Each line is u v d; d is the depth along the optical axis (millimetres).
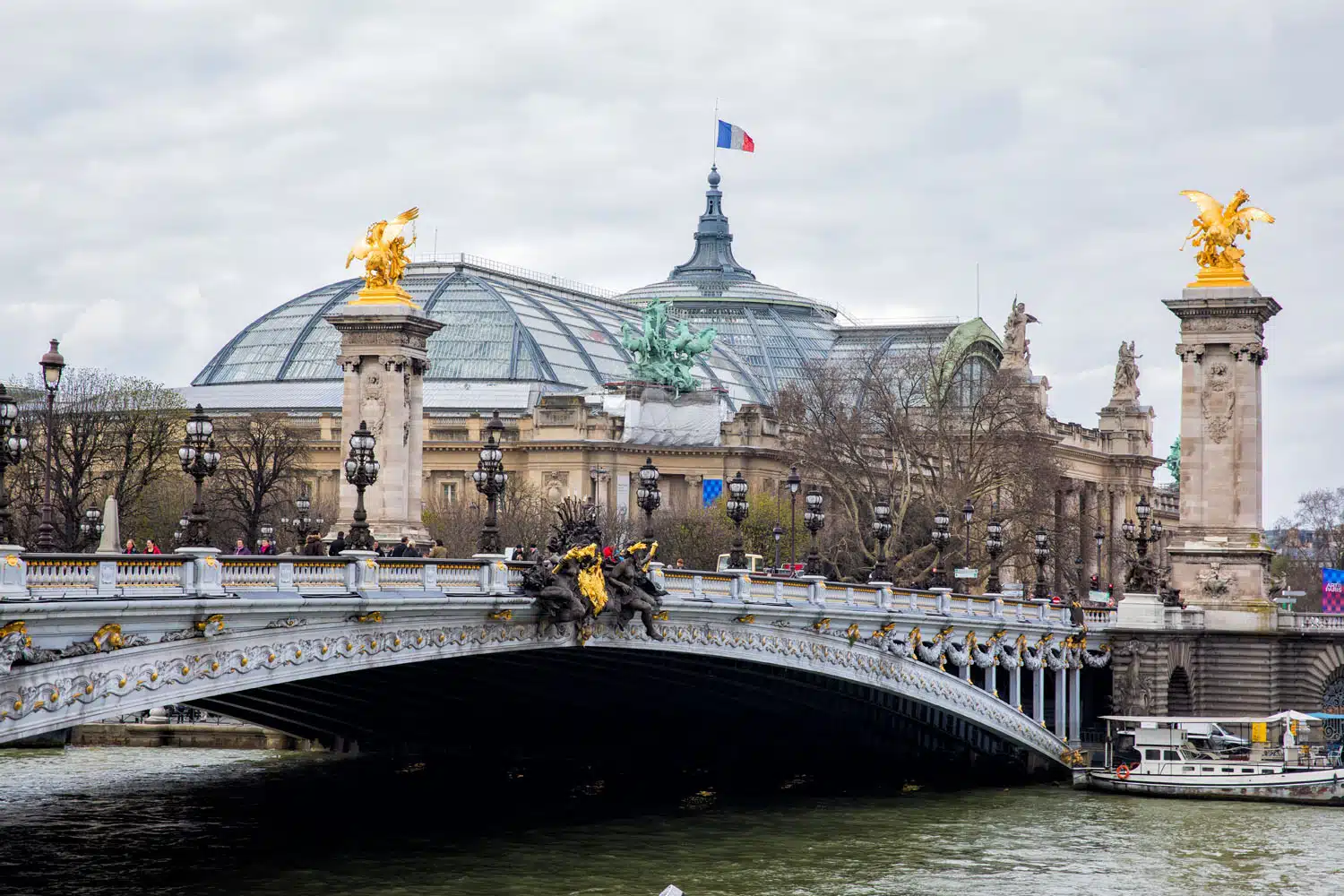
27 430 134500
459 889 73312
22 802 93562
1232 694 126312
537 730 107625
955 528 168375
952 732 108562
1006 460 176750
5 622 48594
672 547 172250
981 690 107188
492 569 71375
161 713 127375
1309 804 104938
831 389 195375
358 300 130500
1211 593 127938
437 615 67500
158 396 170375
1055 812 100188
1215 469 130750
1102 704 127250
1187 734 114375
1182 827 95750
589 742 107688
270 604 58500
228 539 152250
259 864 76812
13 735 49500
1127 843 90312
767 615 86750
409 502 132250
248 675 58406
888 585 98562
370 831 86438
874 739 111250
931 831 92000
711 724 107750
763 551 173500
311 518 144375
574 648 78812
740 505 91375
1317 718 114438
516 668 85375
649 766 108750
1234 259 131750
